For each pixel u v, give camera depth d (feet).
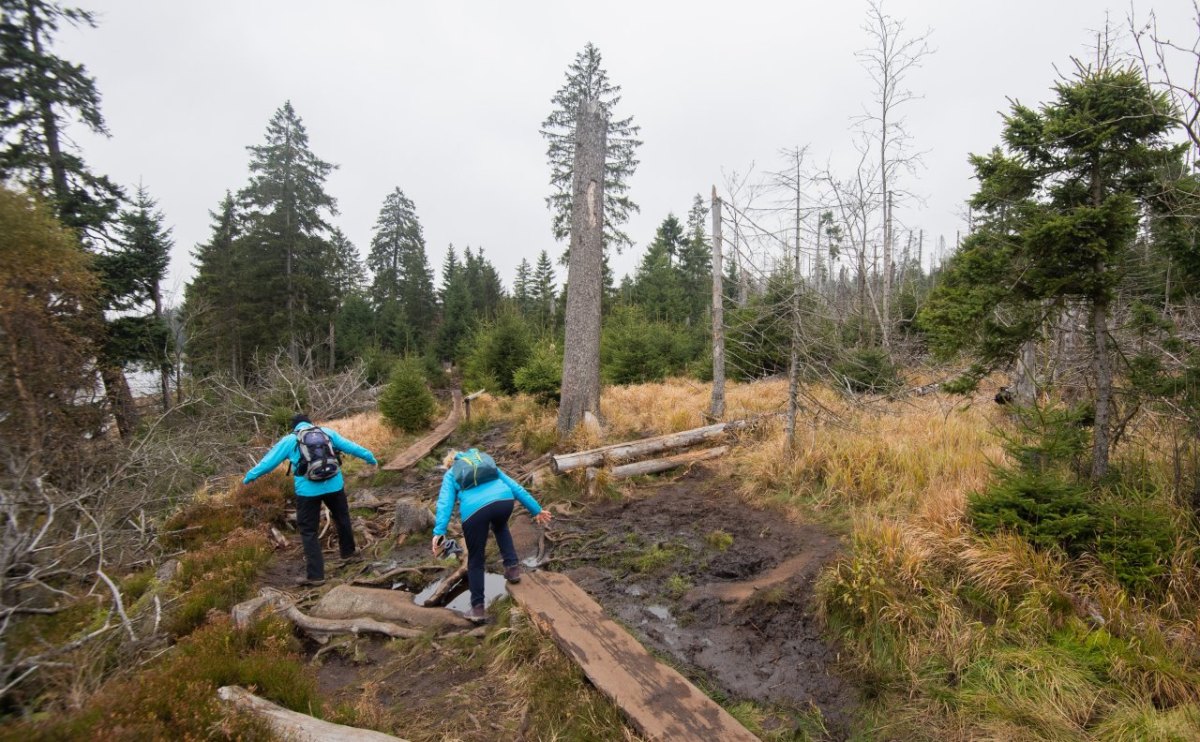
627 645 12.42
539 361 43.98
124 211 48.21
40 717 9.73
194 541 20.58
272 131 86.79
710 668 12.11
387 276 141.90
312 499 18.22
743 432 29.84
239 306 81.25
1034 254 13.78
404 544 21.20
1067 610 11.82
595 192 32.96
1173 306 16.34
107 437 23.76
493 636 13.37
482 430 42.19
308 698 10.86
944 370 32.27
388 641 13.96
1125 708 9.66
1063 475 14.79
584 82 74.95
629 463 27.14
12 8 40.96
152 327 45.60
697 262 99.71
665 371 54.24
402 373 43.32
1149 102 11.85
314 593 16.98
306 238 87.40
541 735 10.18
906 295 55.21
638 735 9.91
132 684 9.91
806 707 10.85
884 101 54.49
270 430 46.44
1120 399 16.61
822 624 13.12
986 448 21.79
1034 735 9.48
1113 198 12.34
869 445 23.11
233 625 13.41
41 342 20.40
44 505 16.92
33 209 22.20
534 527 21.68
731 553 18.04
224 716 8.99
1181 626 10.93
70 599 15.19
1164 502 13.58
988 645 11.48
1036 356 26.05
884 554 13.91
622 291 104.58
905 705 10.60
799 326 23.58
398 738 9.41
